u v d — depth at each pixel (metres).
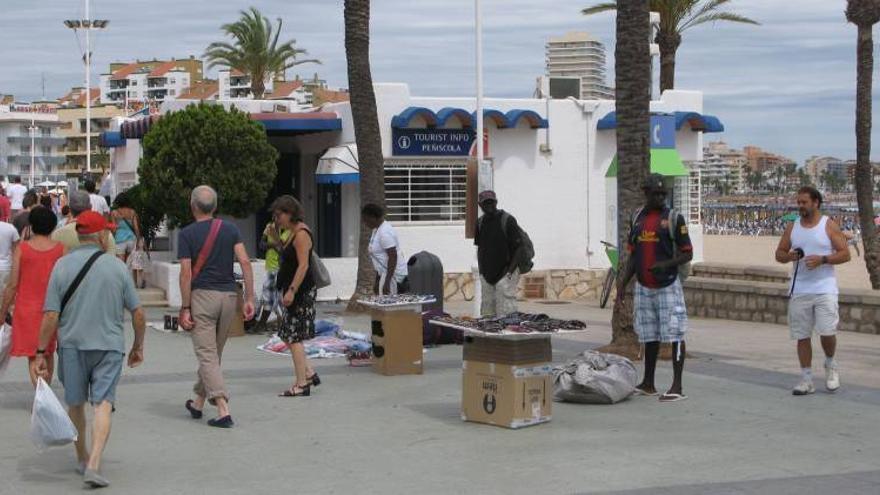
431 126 22.86
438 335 14.88
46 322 7.89
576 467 8.19
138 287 22.27
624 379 10.62
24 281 10.09
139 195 22.95
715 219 100.00
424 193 23.12
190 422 9.98
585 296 24.41
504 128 23.61
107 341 7.89
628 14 13.59
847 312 17.55
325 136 23.70
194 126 20.64
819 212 11.09
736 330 17.72
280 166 25.48
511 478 7.90
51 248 10.16
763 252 56.28
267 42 56.97
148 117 24.28
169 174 20.62
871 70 24.70
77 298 7.88
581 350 14.84
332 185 23.97
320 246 24.66
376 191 19.23
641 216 10.95
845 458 8.41
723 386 11.62
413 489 7.64
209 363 9.73
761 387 11.57
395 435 9.38
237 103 25.52
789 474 7.91
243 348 15.07
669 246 10.76
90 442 9.22
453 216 23.39
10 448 9.05
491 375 9.66
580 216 24.47
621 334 13.63
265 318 16.75
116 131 29.58
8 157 128.12
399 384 11.91
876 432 9.34
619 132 13.66
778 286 18.83
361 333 15.91
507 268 12.95
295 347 11.22
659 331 10.86
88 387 8.05
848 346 15.35
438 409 10.51
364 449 8.88
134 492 7.64
